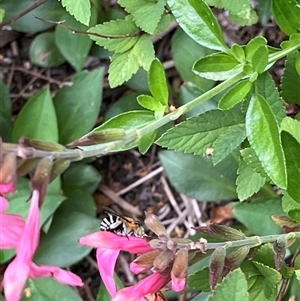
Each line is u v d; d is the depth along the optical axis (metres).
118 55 0.13
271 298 0.12
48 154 0.08
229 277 0.09
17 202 0.14
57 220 0.15
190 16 0.11
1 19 0.14
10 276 0.08
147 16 0.13
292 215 0.11
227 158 0.15
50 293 0.14
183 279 0.09
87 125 0.15
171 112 0.11
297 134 0.11
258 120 0.11
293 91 0.13
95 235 0.09
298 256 0.12
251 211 0.14
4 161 0.08
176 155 0.15
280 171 0.11
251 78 0.11
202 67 0.11
